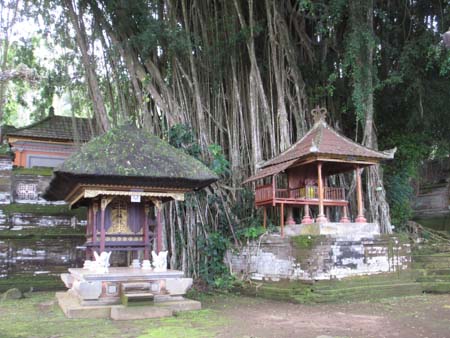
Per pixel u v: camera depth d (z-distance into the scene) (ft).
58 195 30.01
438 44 35.60
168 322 21.81
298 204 33.45
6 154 40.60
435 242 40.68
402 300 28.17
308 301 27.71
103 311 23.67
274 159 34.35
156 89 40.55
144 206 28.07
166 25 39.37
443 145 50.62
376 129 44.73
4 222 38.47
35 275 37.37
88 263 28.73
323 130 33.22
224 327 20.40
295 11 41.42
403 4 41.68
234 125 39.45
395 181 43.60
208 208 38.04
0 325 21.43
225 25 40.37
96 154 24.68
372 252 30.99
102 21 40.47
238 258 36.09
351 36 34.86
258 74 37.86
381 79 42.34
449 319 21.66
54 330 19.97
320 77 42.01
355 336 18.03
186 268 36.68
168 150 26.99
